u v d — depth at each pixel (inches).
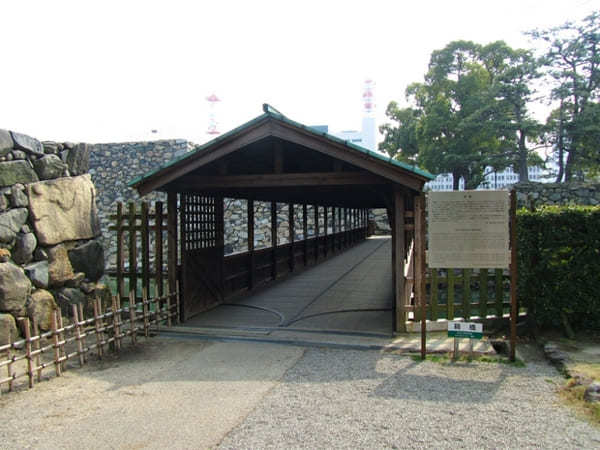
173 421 138.9
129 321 226.5
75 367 192.5
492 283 248.8
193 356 206.4
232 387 166.7
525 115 828.0
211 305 306.2
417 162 1118.4
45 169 251.1
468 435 127.4
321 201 601.0
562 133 759.7
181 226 267.0
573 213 222.7
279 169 239.1
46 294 233.6
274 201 441.1
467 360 194.2
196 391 163.3
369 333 236.8
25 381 175.3
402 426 133.2
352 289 384.2
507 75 803.4
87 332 200.1
